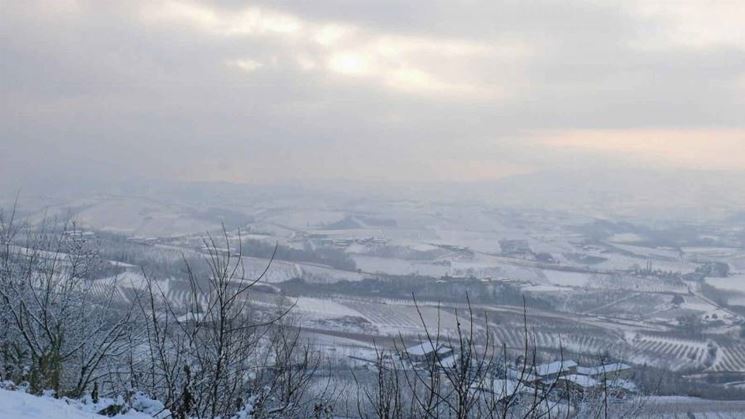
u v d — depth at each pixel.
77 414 7.70
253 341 9.67
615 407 12.44
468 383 6.63
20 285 12.91
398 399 7.34
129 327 12.09
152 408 9.55
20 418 6.95
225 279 9.09
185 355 9.11
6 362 13.05
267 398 9.48
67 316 12.98
